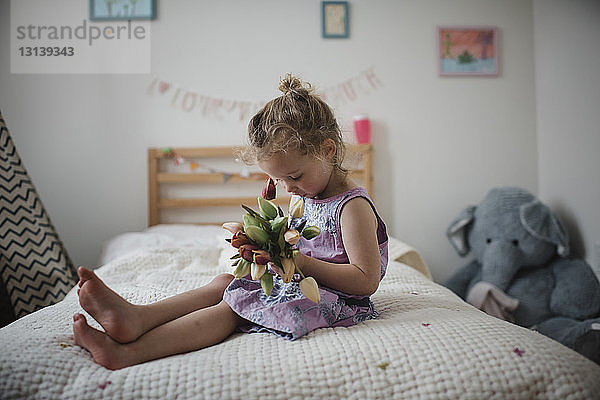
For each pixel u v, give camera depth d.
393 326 1.19
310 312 1.22
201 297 1.28
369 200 1.36
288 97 1.31
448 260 3.10
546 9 2.93
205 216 3.07
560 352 1.06
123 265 2.15
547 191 3.02
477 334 1.11
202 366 1.02
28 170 3.02
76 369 1.03
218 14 3.05
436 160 3.09
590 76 2.53
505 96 3.10
